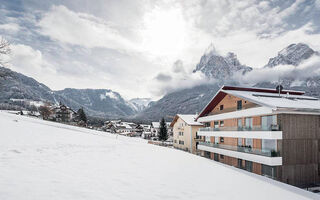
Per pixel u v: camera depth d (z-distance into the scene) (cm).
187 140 4091
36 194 476
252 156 1933
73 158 998
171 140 7512
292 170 1717
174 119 4728
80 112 9506
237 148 2233
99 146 1647
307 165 1761
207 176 978
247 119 2217
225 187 807
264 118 1958
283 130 1723
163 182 759
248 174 1234
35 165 755
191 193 669
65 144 1489
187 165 1234
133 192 600
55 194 493
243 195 728
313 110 1727
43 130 2258
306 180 1739
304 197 836
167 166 1112
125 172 840
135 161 1145
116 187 623
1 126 1902
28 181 557
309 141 1794
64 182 596
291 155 1727
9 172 616
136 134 10731
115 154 1316
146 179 770
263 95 2195
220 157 2678
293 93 2617
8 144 1160
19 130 1877
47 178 611
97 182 646
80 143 1681
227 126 2594
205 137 3250
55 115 9969
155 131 9819
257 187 888
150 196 588
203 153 3206
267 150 1781
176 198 601
